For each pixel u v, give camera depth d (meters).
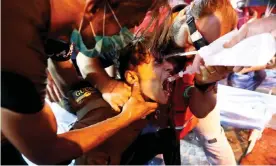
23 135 0.73
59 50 0.82
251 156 1.41
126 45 0.92
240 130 1.52
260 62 0.89
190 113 1.27
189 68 1.06
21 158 0.90
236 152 1.44
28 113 0.71
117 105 1.06
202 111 1.27
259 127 1.51
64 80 1.18
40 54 0.73
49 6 0.72
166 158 1.14
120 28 0.79
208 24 0.93
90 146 0.89
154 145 1.09
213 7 0.93
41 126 0.75
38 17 0.70
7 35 0.67
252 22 0.88
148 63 1.03
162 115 1.12
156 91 1.03
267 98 1.57
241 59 0.90
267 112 1.53
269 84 1.64
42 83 0.74
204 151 1.42
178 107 1.20
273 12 0.91
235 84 1.66
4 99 0.68
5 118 0.72
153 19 0.92
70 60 1.18
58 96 1.20
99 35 0.79
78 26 0.76
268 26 0.87
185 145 1.49
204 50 0.95
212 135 1.33
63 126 1.18
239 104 1.57
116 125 0.95
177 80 1.13
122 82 1.10
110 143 1.01
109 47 0.82
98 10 0.75
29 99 0.69
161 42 1.00
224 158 1.37
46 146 0.79
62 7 0.73
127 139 1.03
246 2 0.94
